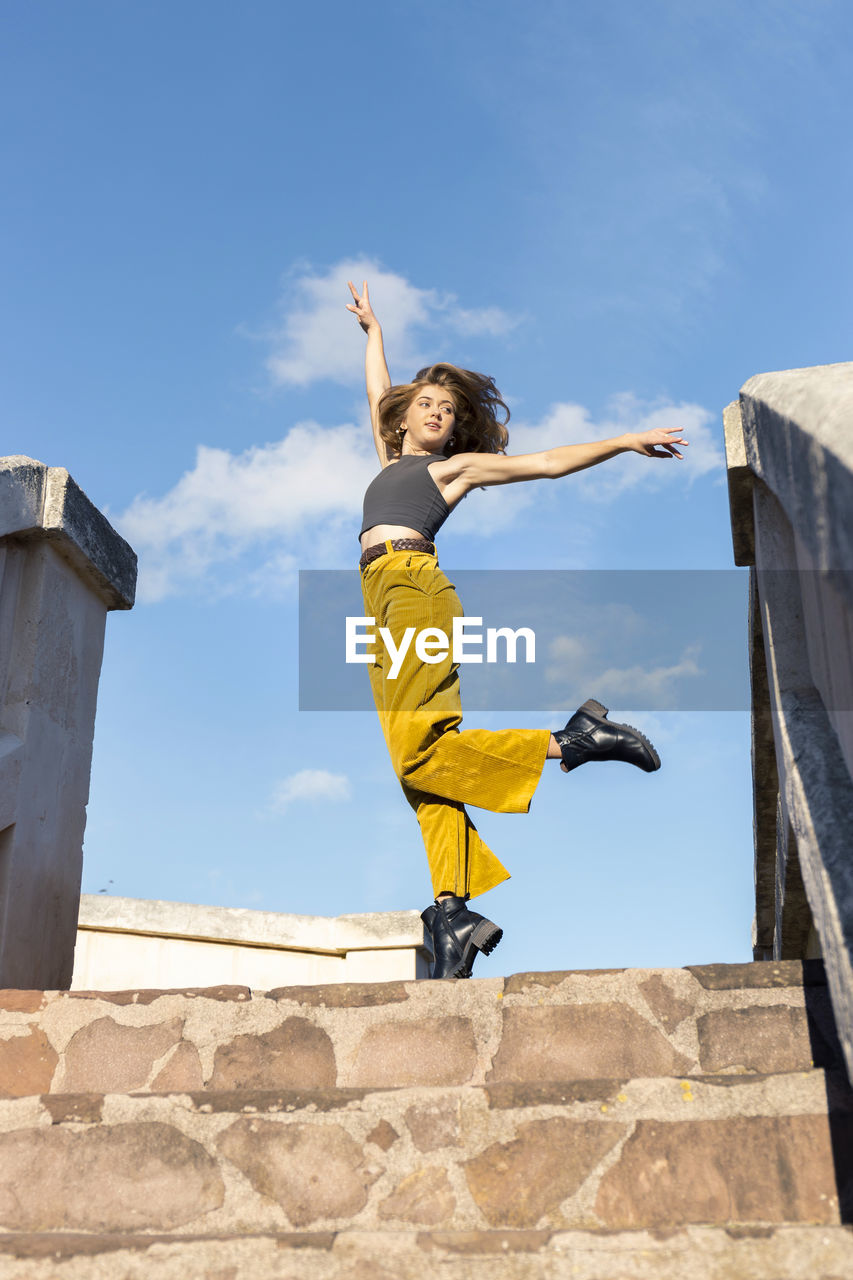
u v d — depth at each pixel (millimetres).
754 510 2738
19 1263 1562
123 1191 1866
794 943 3803
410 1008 2229
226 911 5887
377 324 3852
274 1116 1917
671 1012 2096
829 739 2025
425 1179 1813
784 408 1807
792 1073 1804
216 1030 2271
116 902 5754
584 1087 1858
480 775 2773
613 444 2969
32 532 3344
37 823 3211
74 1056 2271
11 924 3018
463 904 2732
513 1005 2186
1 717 3193
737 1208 1686
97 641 3719
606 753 2809
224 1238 1580
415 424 3385
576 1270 1458
